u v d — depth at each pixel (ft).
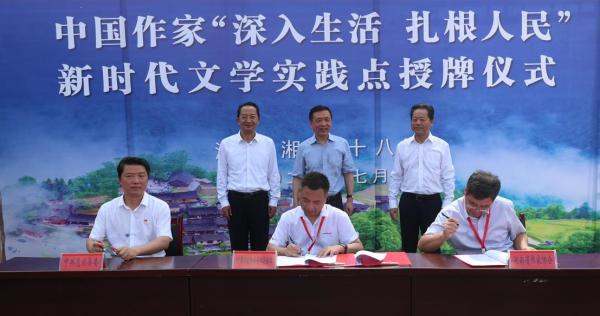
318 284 6.38
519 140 13.10
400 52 12.89
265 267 6.46
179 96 12.96
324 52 12.89
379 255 7.11
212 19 12.80
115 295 6.45
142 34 12.81
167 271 6.40
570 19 12.85
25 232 13.17
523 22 12.85
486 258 6.88
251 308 6.43
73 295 6.45
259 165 12.19
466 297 6.32
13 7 12.73
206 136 13.04
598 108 13.03
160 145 13.05
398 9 12.80
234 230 12.31
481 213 7.85
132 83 12.91
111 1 12.72
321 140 12.24
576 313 6.26
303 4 12.78
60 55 12.85
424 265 6.51
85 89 12.91
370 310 6.38
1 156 13.05
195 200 13.16
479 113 13.03
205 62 12.89
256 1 12.76
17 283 6.46
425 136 11.94
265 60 12.90
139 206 8.61
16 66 12.87
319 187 8.04
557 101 13.02
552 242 13.25
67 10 12.75
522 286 6.26
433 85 12.96
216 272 6.38
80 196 13.14
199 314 6.45
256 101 12.99
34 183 13.11
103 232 8.63
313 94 12.99
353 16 12.81
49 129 13.00
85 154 13.07
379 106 12.99
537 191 13.20
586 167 13.14
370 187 13.15
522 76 12.98
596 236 13.29
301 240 8.55
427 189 11.95
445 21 12.82
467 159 13.12
